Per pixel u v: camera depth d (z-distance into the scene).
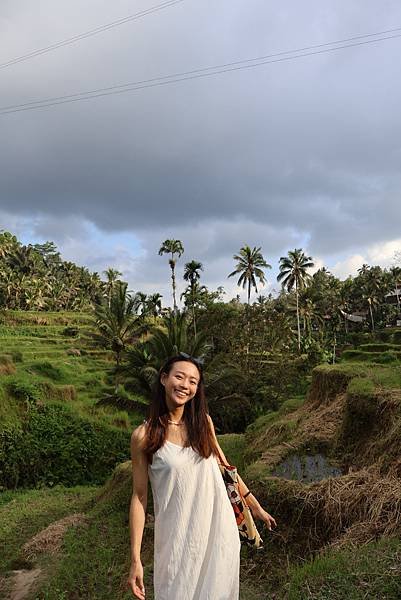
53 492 19.09
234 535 2.44
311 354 37.00
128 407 22.27
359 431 7.50
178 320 21.98
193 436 2.49
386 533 4.83
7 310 62.50
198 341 21.84
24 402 26.20
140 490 2.48
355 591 3.40
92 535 9.72
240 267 51.59
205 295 40.22
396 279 74.25
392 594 3.27
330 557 4.26
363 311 79.44
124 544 8.98
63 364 37.09
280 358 31.47
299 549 5.88
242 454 10.45
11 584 8.67
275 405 29.05
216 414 25.09
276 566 5.88
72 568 8.28
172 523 2.37
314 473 7.13
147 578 6.59
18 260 79.75
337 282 78.56
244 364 30.00
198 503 2.39
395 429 6.39
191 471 2.42
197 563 2.34
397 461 5.86
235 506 2.60
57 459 24.62
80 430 25.70
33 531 12.26
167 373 2.56
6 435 24.50
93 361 42.59
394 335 53.53
